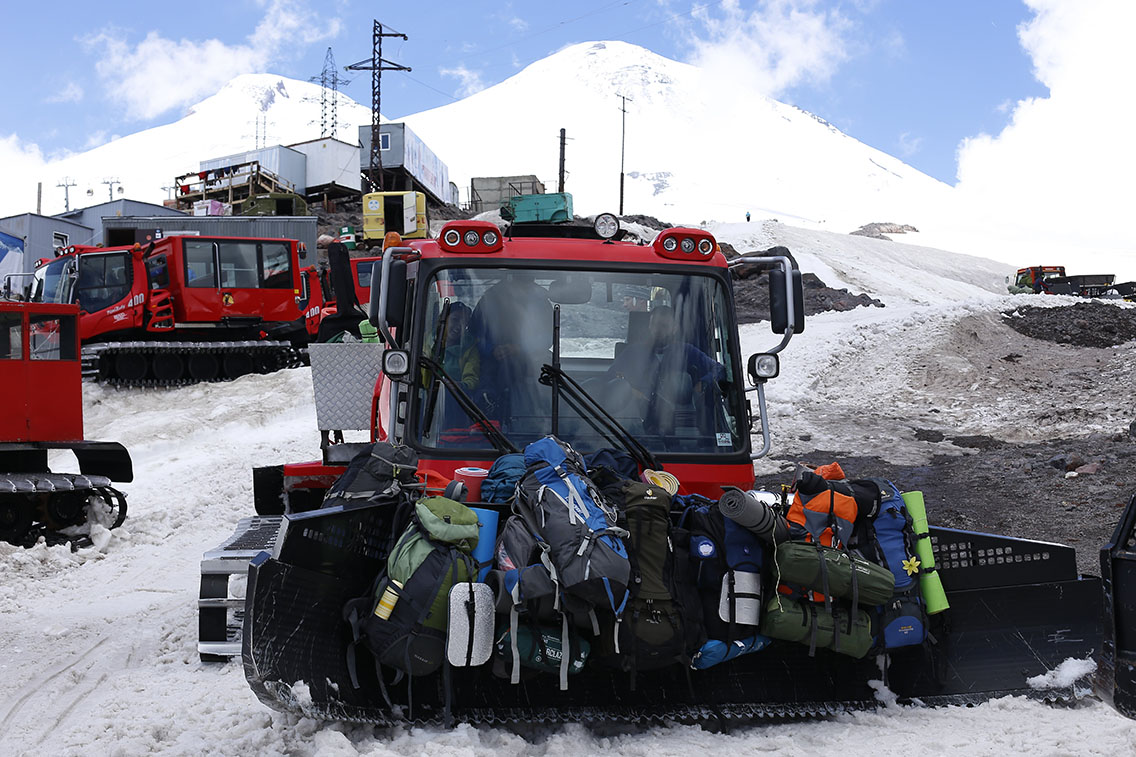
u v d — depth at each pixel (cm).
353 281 616
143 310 2455
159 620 780
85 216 5503
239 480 1480
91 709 568
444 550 468
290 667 457
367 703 483
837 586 480
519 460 527
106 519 1144
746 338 2553
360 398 802
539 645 462
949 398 1992
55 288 2481
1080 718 489
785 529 489
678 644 470
